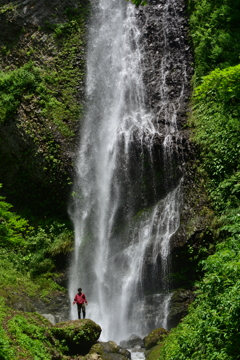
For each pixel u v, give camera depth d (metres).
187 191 13.12
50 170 14.98
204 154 13.23
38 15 20.03
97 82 18.77
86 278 13.23
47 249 13.70
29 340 7.71
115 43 20.66
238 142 12.49
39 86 17.22
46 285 12.66
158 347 9.05
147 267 12.24
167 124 15.50
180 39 19.00
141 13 21.03
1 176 16.38
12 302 10.41
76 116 16.95
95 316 12.23
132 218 14.11
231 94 10.37
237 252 6.81
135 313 11.78
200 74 16.53
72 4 21.25
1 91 16.88
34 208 15.56
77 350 9.12
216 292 6.48
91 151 15.91
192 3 19.59
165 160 14.15
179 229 12.17
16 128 15.77
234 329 5.88
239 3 17.45
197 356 6.19
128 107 17.86
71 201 14.98
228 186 11.88
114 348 9.24
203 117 14.62
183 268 11.76
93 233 14.44
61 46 19.66
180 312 10.98
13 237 9.81
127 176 14.89
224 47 16.44
